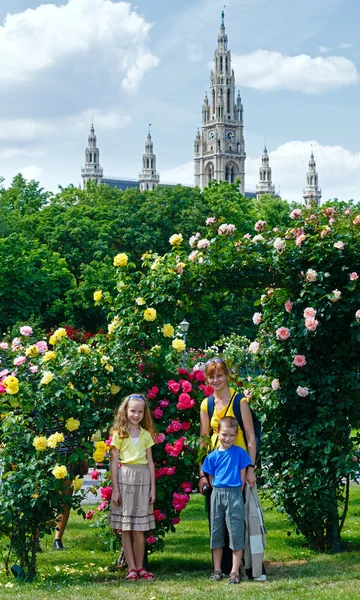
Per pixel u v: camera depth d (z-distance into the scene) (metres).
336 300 9.20
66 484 7.95
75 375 8.28
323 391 9.43
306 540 9.93
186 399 8.46
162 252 55.38
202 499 14.70
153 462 8.50
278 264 9.49
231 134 163.88
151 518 7.97
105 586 7.33
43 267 47.12
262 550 7.50
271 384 9.78
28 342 9.02
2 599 6.80
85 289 46.56
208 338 44.09
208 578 7.59
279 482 9.66
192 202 59.59
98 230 53.28
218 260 9.48
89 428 8.17
